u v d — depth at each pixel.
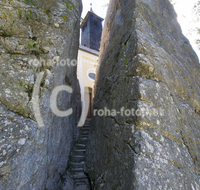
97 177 2.12
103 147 2.19
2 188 0.87
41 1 1.88
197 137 1.66
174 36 2.77
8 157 0.96
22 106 1.23
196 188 1.22
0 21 1.48
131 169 1.15
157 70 1.64
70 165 3.12
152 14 2.46
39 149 1.29
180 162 1.28
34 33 1.66
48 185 1.66
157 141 1.27
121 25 2.84
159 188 1.06
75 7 2.42
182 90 1.91
